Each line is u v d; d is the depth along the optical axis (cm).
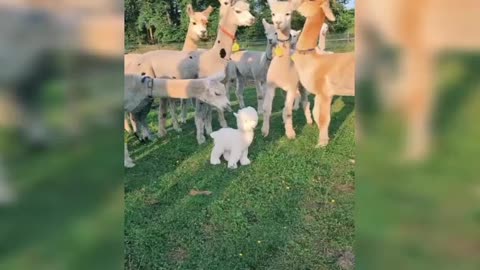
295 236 255
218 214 286
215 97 383
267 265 228
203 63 460
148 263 229
